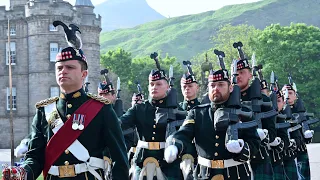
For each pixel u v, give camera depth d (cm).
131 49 16250
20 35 5453
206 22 16550
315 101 5725
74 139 553
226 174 714
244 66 899
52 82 5300
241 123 705
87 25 5438
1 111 5488
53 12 5253
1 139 5481
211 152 719
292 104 1352
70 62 561
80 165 553
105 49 16600
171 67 1004
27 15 5338
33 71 5322
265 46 5872
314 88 5697
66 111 561
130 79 6875
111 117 565
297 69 5809
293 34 5894
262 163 860
